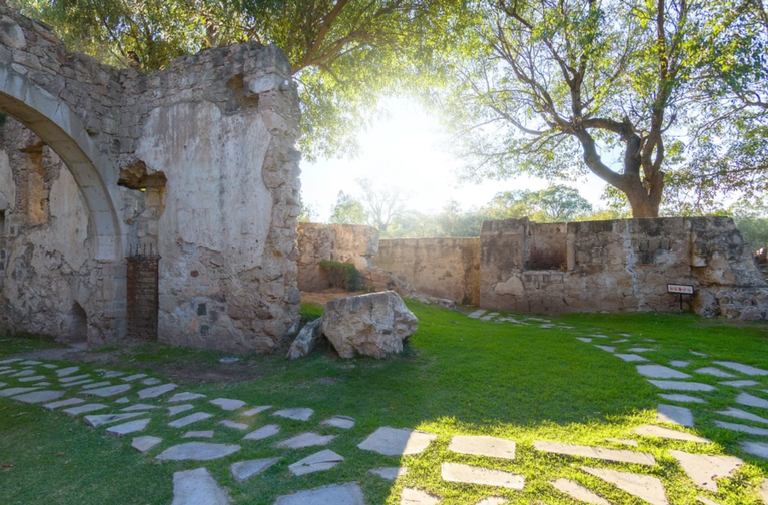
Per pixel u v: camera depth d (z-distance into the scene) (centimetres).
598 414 357
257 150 624
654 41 1109
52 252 858
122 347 698
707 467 261
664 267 957
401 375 462
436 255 1320
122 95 756
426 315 841
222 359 594
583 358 520
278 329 607
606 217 2188
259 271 615
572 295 1027
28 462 306
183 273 682
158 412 394
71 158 706
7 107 621
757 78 865
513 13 1285
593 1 1096
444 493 238
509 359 517
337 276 1040
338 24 1036
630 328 796
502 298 1096
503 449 291
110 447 323
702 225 932
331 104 1199
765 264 1241
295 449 302
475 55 1329
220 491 251
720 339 652
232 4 817
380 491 243
